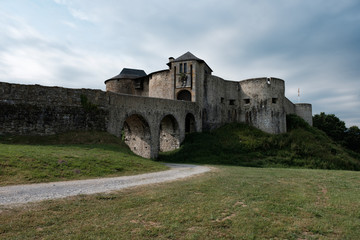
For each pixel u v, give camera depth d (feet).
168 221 22.88
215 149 109.29
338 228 22.74
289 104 179.01
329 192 36.76
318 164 102.78
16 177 37.76
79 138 73.31
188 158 101.35
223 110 146.20
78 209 25.49
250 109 142.82
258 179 46.80
